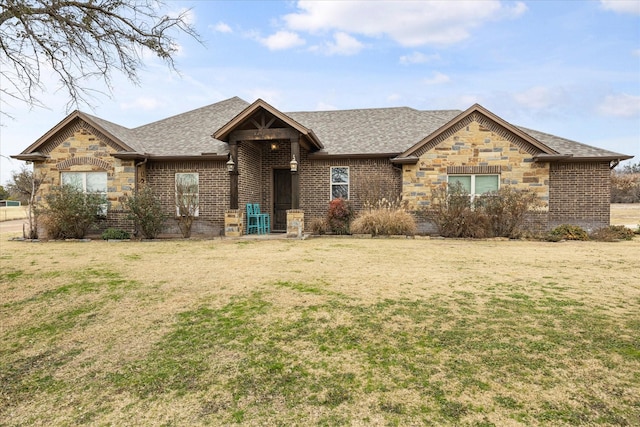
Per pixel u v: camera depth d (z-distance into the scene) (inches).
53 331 171.0
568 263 301.1
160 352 144.4
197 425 98.9
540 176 524.1
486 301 193.8
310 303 193.5
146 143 614.9
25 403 113.4
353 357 134.3
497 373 120.5
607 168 546.6
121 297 215.2
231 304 196.5
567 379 115.7
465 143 538.3
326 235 525.7
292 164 505.0
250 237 504.1
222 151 563.8
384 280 241.4
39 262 321.1
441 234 505.4
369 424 96.6
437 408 102.6
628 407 100.7
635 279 241.6
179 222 533.3
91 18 231.3
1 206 1771.7
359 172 601.3
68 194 511.8
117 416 104.5
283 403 107.8
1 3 200.1
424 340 146.6
